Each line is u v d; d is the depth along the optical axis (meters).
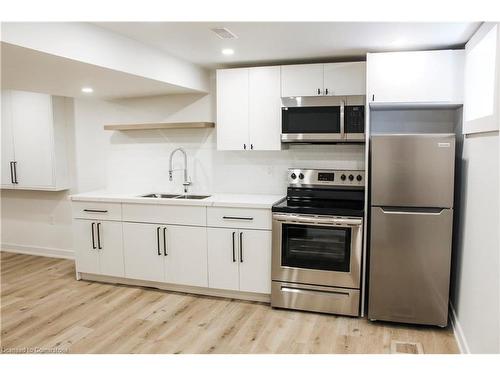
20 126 4.67
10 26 2.12
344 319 3.17
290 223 3.24
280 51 3.29
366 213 3.13
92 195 4.07
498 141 2.05
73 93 3.99
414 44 3.07
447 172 2.83
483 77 2.53
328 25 2.61
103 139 4.59
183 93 4.11
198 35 2.85
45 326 3.07
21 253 5.21
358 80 3.33
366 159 3.13
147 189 4.46
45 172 4.64
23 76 3.05
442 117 3.41
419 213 2.91
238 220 3.44
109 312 3.32
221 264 3.54
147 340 2.84
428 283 2.95
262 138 3.64
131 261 3.86
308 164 3.85
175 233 3.66
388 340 2.82
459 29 2.67
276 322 3.12
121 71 2.87
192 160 4.24
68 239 4.93
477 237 2.46
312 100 3.40
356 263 3.13
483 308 2.27
